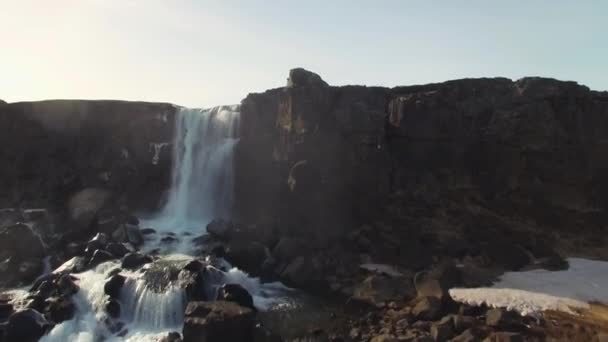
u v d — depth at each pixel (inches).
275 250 1279.5
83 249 1306.6
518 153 1311.5
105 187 1679.4
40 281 1105.4
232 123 1648.6
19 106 1831.9
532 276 1074.1
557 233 1280.8
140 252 1268.5
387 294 1029.8
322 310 1014.4
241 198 1551.4
